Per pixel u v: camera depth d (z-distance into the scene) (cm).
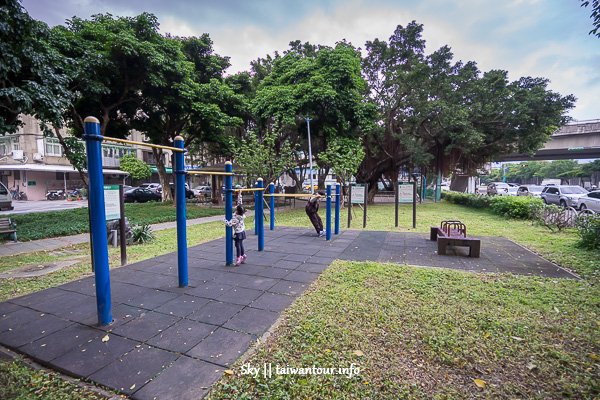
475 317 348
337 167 1496
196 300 408
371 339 305
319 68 1633
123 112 1614
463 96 1738
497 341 299
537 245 723
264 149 1562
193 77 1673
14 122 881
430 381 246
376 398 227
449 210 1620
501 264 570
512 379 248
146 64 1218
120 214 587
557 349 287
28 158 2800
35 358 280
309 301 397
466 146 1700
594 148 2909
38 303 403
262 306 387
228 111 1831
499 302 388
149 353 286
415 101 1680
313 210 866
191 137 1894
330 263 582
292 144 2195
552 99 1563
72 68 1002
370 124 1634
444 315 352
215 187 2306
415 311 363
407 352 284
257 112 1683
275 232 942
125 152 3622
